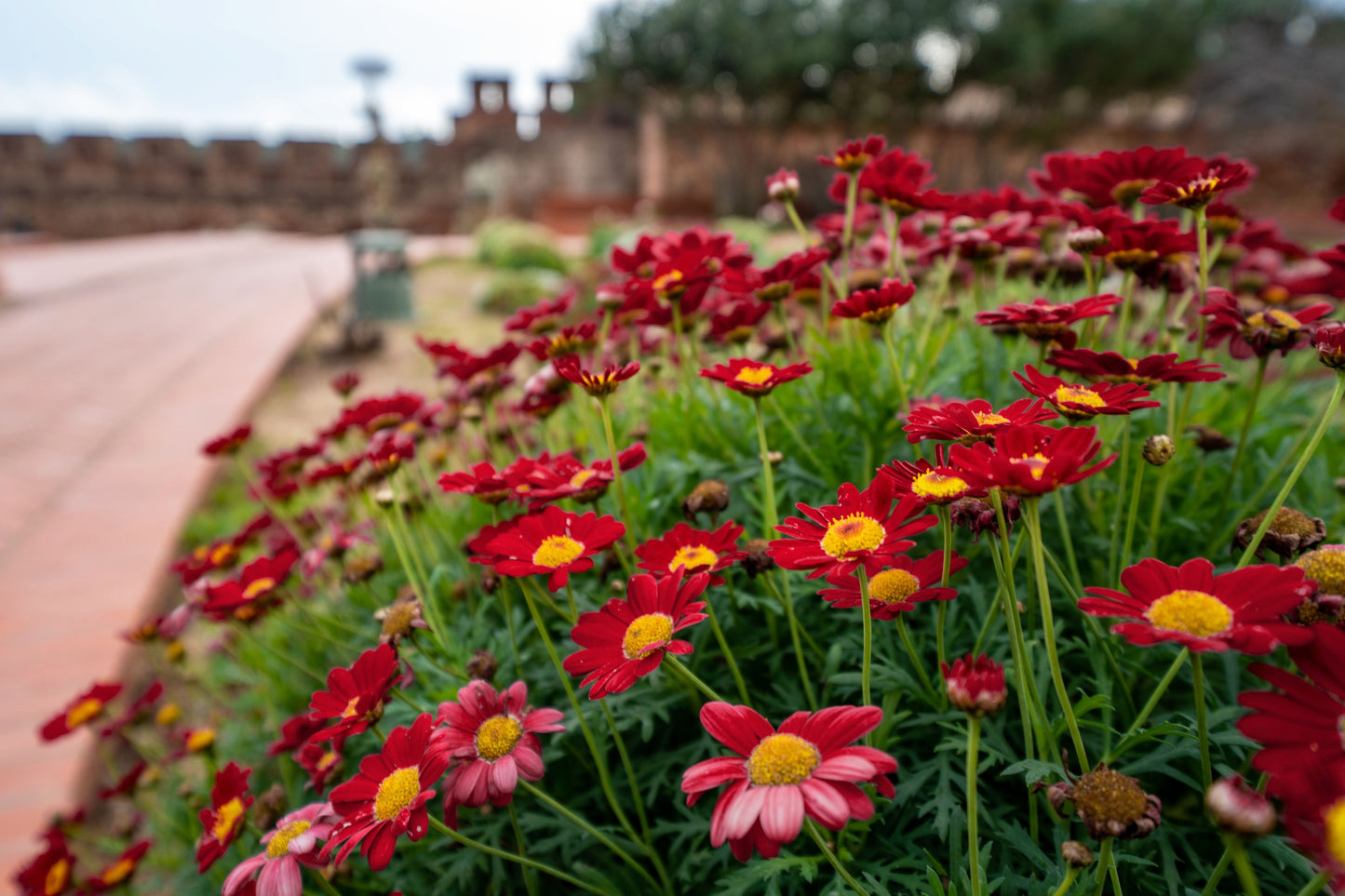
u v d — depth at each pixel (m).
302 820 1.06
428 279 14.93
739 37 22.34
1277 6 25.81
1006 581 0.93
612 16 23.08
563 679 1.14
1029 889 0.96
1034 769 0.93
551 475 1.24
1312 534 1.01
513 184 28.47
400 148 28.69
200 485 4.83
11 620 3.40
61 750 2.76
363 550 2.14
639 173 28.91
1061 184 1.82
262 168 29.69
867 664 0.89
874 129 24.47
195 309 11.07
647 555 1.18
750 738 0.82
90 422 5.95
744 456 1.78
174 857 2.12
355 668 1.05
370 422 1.94
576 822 1.21
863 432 1.62
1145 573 0.82
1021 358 1.86
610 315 1.85
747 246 1.80
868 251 2.22
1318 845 0.63
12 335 9.09
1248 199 21.64
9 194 27.56
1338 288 1.44
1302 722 0.69
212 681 2.67
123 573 3.78
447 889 1.38
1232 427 1.73
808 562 0.90
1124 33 21.30
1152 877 1.02
